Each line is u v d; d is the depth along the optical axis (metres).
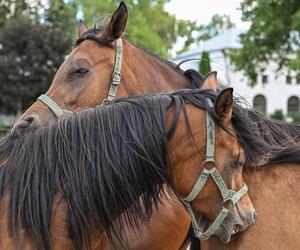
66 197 2.39
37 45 21.17
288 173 2.84
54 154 2.44
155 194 2.58
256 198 2.75
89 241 2.44
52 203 2.39
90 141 2.45
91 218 2.43
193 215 2.60
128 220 2.56
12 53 21.02
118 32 3.56
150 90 3.68
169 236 3.20
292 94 43.03
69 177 2.40
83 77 3.47
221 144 2.50
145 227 3.06
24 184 2.40
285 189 2.79
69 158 2.43
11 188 2.42
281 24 17.91
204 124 2.51
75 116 2.54
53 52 21.17
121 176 2.44
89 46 3.55
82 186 2.39
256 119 2.97
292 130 3.11
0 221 2.37
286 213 2.72
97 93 3.48
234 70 20.67
